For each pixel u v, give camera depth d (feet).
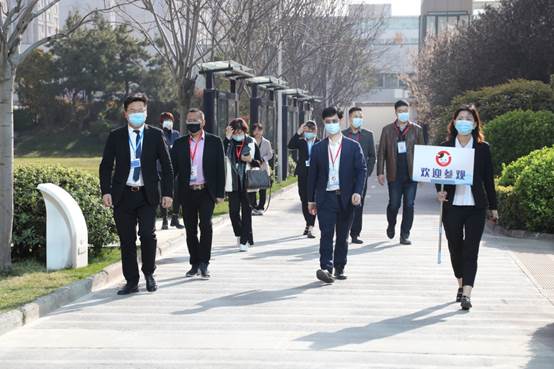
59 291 32.96
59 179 42.63
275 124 102.53
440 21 236.22
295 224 62.23
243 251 47.44
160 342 26.48
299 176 53.83
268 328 28.43
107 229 43.78
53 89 226.58
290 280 38.01
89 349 25.66
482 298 33.94
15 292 32.71
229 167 47.11
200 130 38.37
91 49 220.84
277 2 99.09
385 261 43.65
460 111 31.89
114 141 34.99
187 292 35.22
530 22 128.26
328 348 25.62
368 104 268.82
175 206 56.44
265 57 121.29
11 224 38.42
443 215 32.58
